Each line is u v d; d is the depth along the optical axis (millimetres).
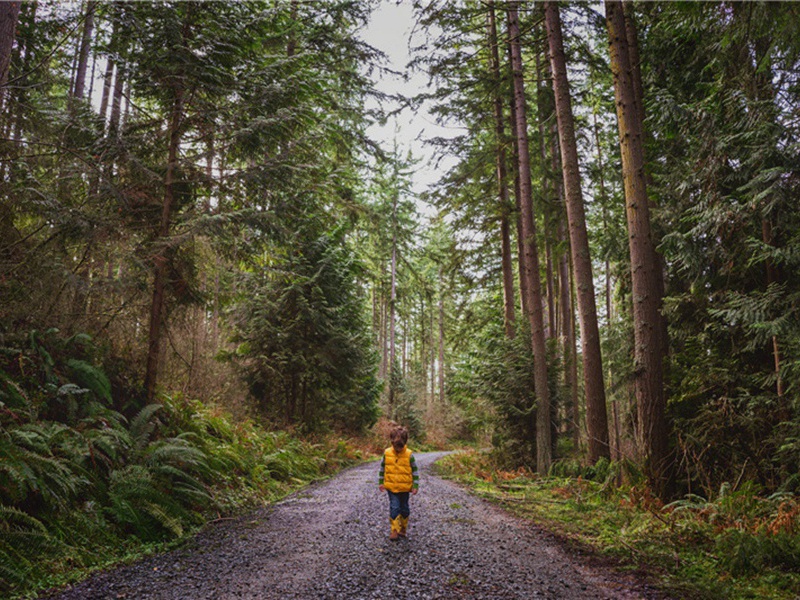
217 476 8562
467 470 14773
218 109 9078
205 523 6875
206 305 10289
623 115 9602
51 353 7238
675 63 12062
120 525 5855
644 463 8703
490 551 5523
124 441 6816
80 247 8258
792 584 4336
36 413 6324
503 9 14062
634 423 11664
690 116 9039
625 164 9539
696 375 9484
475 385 15422
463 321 21391
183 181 9016
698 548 5559
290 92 9672
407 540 6004
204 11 9102
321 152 14977
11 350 6402
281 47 14070
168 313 9711
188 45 8812
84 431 6523
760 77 8789
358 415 23906
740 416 8430
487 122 18891
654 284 9094
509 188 20156
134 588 4352
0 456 4965
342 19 15938
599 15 13391
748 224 8664
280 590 4301
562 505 8758
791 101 8195
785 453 7742
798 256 7289
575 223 11867
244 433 11969
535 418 14641
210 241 9031
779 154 7715
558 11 12672
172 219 9227
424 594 4176
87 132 8359
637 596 4168
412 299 45469
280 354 16000
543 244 20656
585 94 17484
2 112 8047
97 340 8289
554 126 19672
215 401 13867
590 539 6180
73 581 4469
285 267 15312
